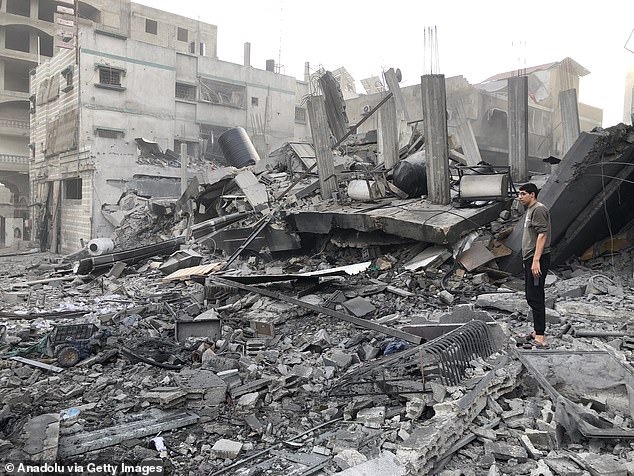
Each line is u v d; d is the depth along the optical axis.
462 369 5.09
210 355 6.73
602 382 4.83
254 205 17.53
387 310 9.12
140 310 10.05
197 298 11.26
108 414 5.00
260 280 10.54
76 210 30.67
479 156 17.88
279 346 7.53
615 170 9.79
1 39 40.19
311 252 14.85
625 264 10.55
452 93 29.81
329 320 8.80
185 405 5.16
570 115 14.65
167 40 45.44
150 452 4.18
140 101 32.22
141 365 6.60
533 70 37.34
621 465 3.46
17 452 3.95
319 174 14.81
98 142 30.22
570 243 10.64
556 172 9.77
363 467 3.47
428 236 10.75
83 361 6.78
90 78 30.09
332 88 20.47
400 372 5.18
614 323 7.15
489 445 3.88
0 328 8.35
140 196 28.81
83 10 41.56
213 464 4.05
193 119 35.69
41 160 35.97
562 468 3.53
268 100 39.94
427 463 3.60
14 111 42.22
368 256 12.64
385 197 13.72
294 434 4.57
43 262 23.16
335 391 5.35
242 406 5.10
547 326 6.97
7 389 5.79
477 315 6.87
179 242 18.41
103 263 16.22
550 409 4.32
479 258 10.35
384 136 15.25
